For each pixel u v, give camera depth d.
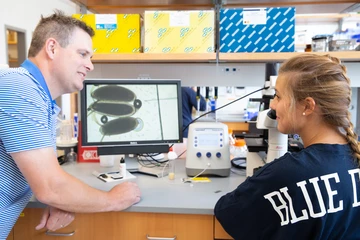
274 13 1.67
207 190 1.35
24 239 1.28
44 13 5.55
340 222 0.82
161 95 1.62
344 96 0.85
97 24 1.74
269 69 1.94
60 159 1.74
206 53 1.68
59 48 1.10
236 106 3.68
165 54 1.70
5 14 4.52
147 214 1.22
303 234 0.82
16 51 5.11
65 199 1.03
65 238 1.27
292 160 0.86
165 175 1.55
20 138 0.95
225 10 1.68
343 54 1.64
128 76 2.06
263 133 1.66
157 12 1.70
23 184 1.08
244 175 1.56
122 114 1.60
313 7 2.12
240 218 0.97
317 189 0.81
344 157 0.85
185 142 1.99
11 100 0.95
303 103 0.87
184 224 1.21
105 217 1.24
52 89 1.15
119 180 1.46
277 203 0.86
